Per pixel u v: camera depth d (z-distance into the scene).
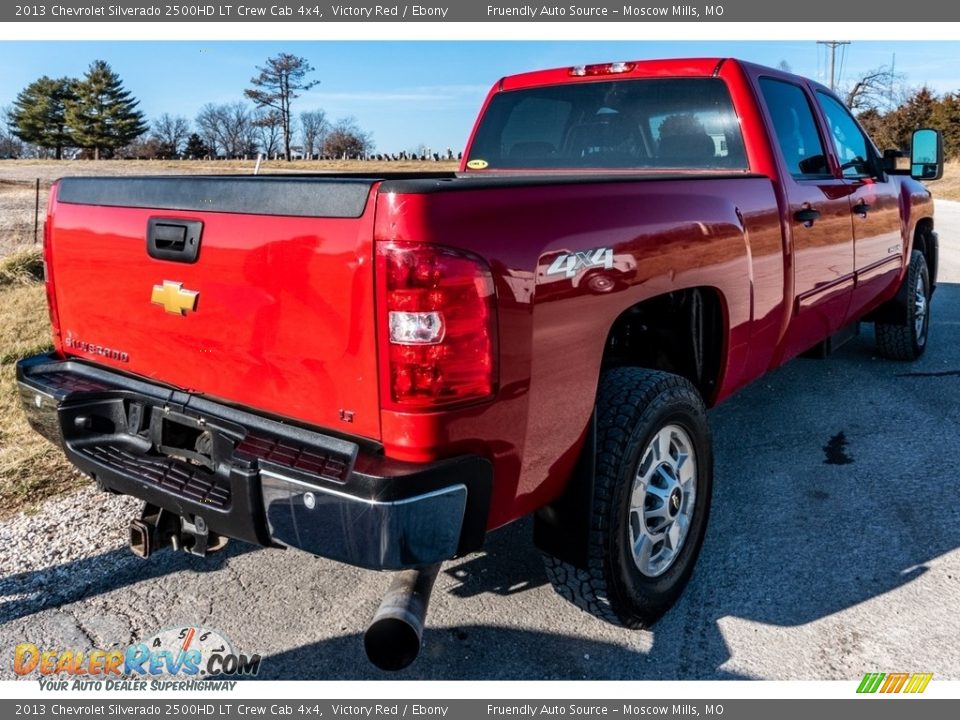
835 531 3.69
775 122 4.01
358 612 3.10
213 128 100.38
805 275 4.02
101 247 2.84
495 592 3.23
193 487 2.53
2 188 30.86
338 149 95.50
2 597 3.15
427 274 2.07
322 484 2.16
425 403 2.12
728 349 3.37
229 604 3.14
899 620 3.03
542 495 2.54
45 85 102.50
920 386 5.82
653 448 2.91
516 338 2.27
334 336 2.22
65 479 4.18
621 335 3.35
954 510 3.87
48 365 3.09
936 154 5.33
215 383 2.56
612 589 2.74
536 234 2.33
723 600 3.18
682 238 2.93
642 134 4.27
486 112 4.98
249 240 2.36
